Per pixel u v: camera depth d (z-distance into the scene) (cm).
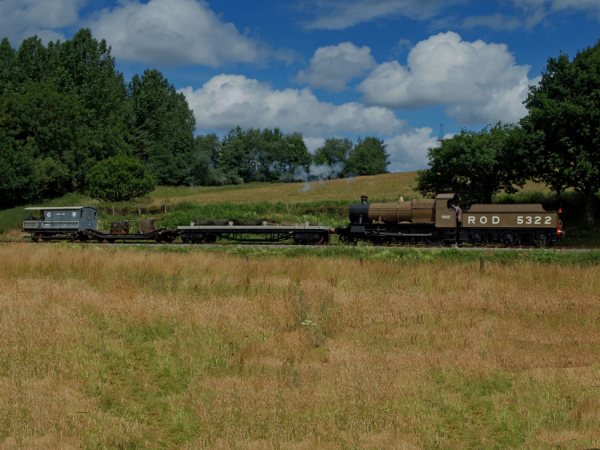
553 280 2153
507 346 1494
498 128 4331
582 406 1123
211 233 3628
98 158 8444
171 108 11319
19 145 7669
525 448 974
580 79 3719
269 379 1272
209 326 1627
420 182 4372
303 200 6019
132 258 2506
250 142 12169
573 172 3516
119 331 1603
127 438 1030
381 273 2325
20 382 1241
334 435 1022
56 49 9338
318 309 1814
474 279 2195
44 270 2398
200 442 1010
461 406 1148
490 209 3161
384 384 1223
